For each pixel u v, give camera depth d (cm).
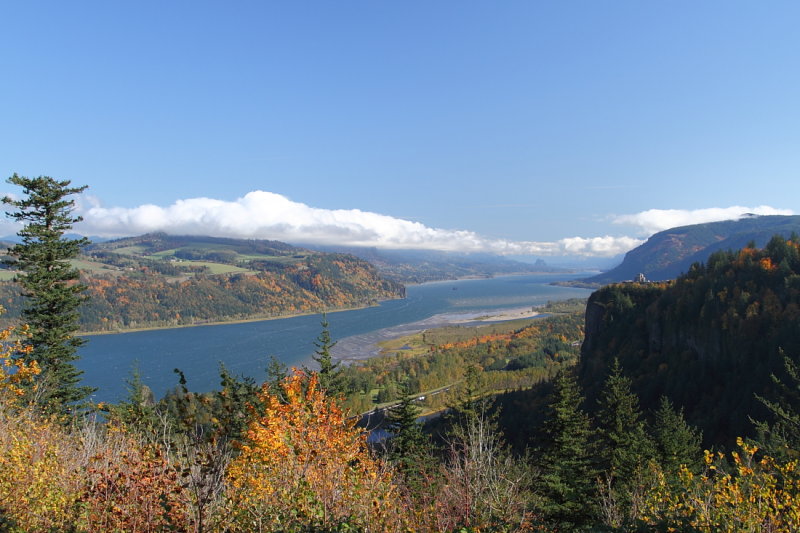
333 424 1191
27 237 2947
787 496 779
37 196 2916
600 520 1817
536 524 1344
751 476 850
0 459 928
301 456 977
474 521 1010
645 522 949
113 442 1134
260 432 1029
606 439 3253
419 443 2591
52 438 1195
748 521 770
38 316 2898
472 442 1289
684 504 886
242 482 933
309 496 873
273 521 841
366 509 898
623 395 3288
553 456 2831
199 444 859
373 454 1485
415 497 1178
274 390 1709
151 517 800
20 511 842
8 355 1238
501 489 1124
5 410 1298
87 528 805
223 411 938
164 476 817
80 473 948
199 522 786
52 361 2892
